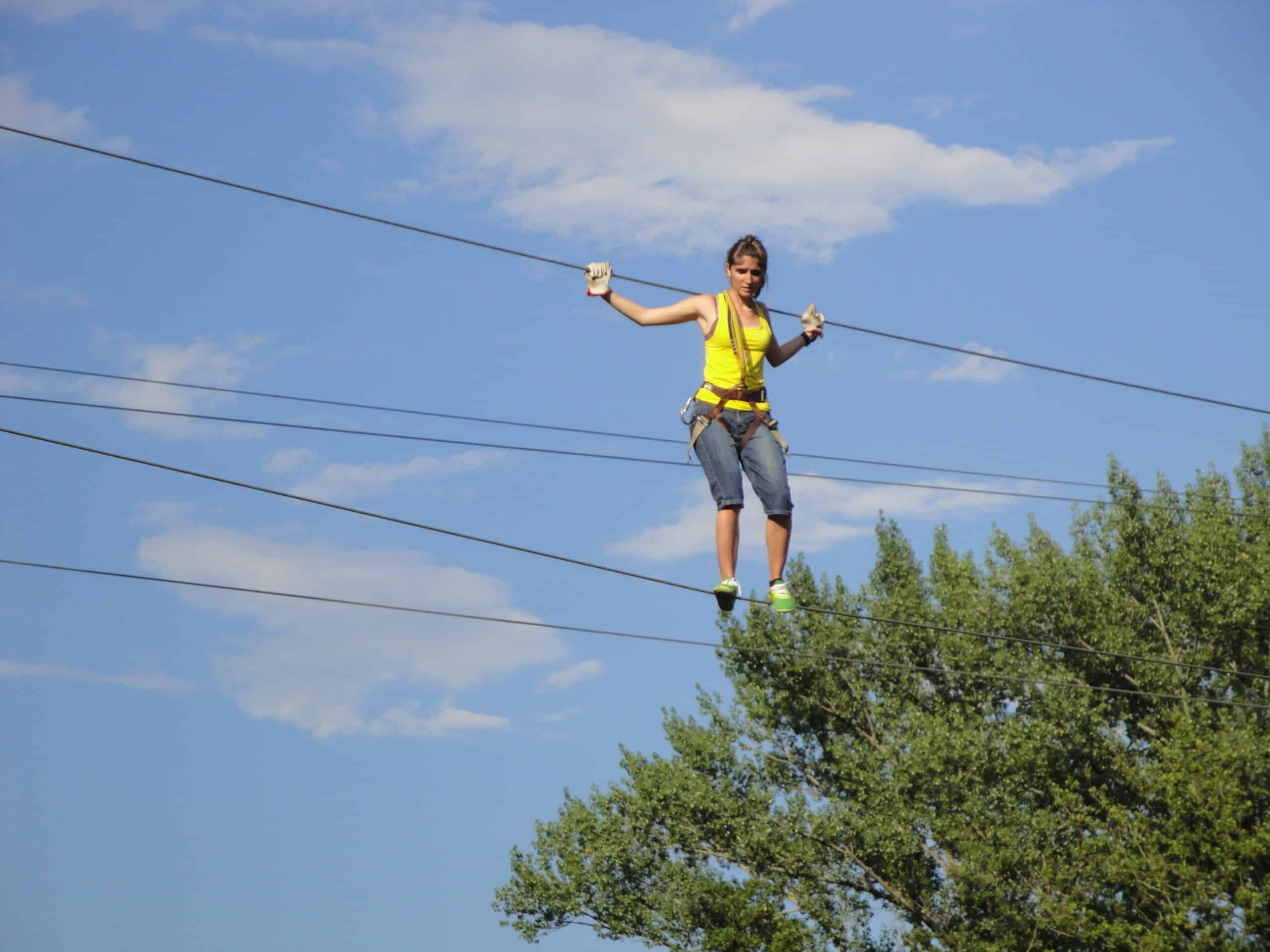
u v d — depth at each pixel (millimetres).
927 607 64938
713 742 65000
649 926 61812
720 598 18812
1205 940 49969
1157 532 60875
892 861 58375
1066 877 54000
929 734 57594
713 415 18766
